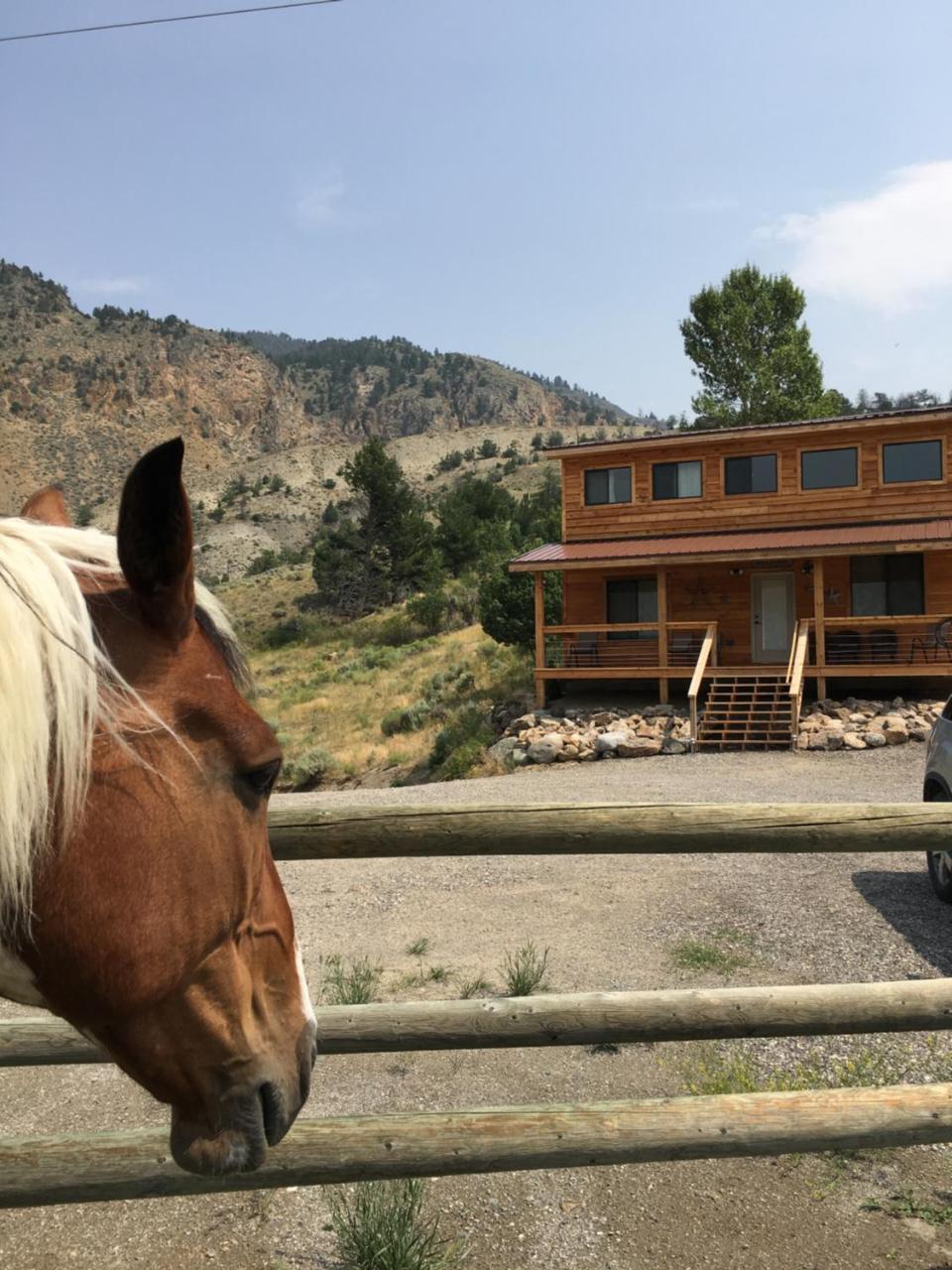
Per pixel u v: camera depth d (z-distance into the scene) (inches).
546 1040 104.7
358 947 263.7
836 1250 124.0
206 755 55.4
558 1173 143.7
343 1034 104.5
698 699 888.9
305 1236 129.4
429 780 826.8
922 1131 95.7
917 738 693.3
